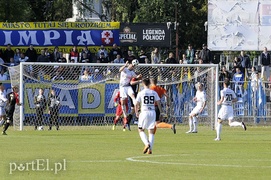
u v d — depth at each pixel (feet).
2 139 187.52
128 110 242.37
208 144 177.27
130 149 159.63
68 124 250.78
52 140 185.26
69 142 178.50
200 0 478.59
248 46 313.73
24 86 241.76
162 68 254.06
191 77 253.44
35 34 287.28
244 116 260.21
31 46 276.62
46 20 414.62
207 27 316.40
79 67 250.37
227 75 272.72
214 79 247.91
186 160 137.08
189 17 460.96
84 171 118.32
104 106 252.62
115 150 156.87
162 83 252.21
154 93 149.69
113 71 252.62
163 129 242.78
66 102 249.14
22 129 232.94
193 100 229.04
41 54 269.64
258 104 260.01
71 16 396.78
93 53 293.02
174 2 433.07
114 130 231.91
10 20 357.61
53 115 236.22
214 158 141.38
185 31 460.96
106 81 252.42
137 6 432.66
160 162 133.18
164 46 300.20
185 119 254.27
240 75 272.51
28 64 233.96
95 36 293.02
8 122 206.90
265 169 123.24
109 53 283.38
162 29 299.58
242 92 259.60
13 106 207.00
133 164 129.49
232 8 312.91
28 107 241.14
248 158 142.00
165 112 251.80
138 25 298.15
